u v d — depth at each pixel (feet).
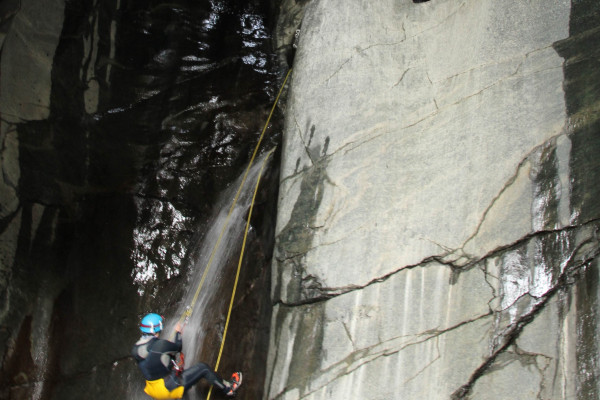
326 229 14.46
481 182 13.88
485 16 15.21
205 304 17.72
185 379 14.06
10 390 16.76
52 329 17.69
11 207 17.90
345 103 15.48
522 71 14.38
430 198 14.10
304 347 13.80
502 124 14.14
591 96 13.51
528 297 12.90
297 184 15.21
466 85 14.76
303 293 14.15
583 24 14.08
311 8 17.13
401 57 15.64
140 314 17.87
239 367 16.11
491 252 13.35
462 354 12.96
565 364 12.37
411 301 13.51
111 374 17.07
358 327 13.57
